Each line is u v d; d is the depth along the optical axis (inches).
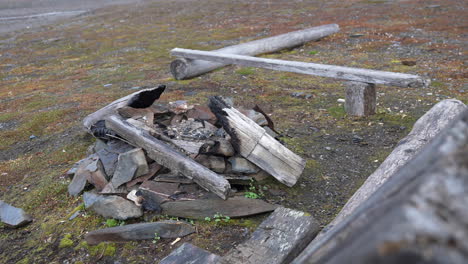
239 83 333.1
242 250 96.7
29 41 707.4
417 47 422.3
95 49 581.0
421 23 555.8
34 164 207.8
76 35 736.3
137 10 1080.2
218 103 156.6
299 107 267.1
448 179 15.6
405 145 112.7
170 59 469.1
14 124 275.7
